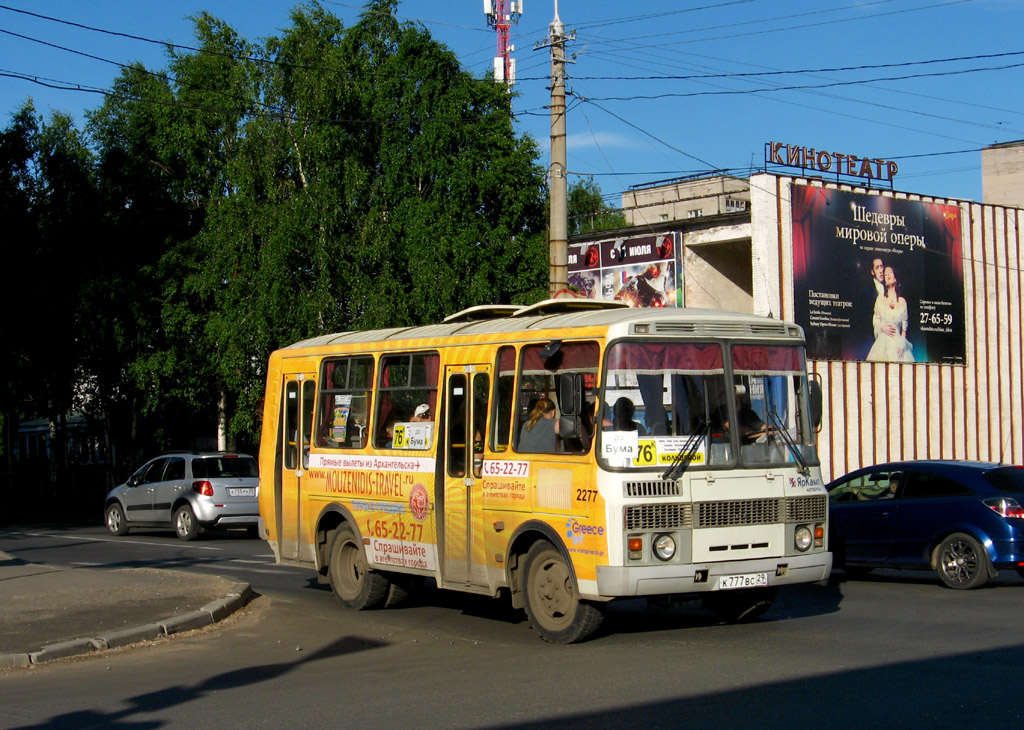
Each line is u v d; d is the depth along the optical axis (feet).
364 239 89.15
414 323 89.20
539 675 27.30
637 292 94.58
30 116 113.50
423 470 37.45
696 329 31.78
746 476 31.40
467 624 37.58
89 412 125.49
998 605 38.63
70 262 110.73
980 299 96.53
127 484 82.43
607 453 29.94
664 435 30.58
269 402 47.09
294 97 93.15
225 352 92.38
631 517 29.58
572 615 31.50
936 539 44.21
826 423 85.35
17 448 194.39
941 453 92.38
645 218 158.81
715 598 35.76
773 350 32.99
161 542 75.00
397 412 39.29
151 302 105.50
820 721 21.40
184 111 108.47
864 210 88.89
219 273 93.86
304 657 32.12
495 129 93.56
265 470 46.83
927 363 91.97
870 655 28.68
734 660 28.25
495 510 34.04
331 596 45.73
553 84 60.08
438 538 36.52
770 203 83.71
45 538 80.48
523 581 33.09
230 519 75.87
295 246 88.28
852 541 47.39
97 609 38.73
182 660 31.94
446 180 90.74
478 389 35.50
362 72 96.84
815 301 85.25
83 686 28.37
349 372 42.29
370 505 40.16
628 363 30.63
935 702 22.88
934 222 93.56
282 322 88.33
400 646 33.58
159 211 110.83
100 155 111.96
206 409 118.52
